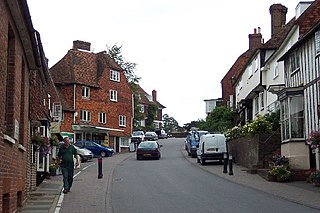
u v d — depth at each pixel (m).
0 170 10.01
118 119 62.66
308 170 24.41
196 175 28.38
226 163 29.86
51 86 41.06
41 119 23.11
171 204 16.66
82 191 20.69
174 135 95.69
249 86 44.34
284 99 27.09
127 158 46.62
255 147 29.94
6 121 12.16
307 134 25.45
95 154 49.56
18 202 14.62
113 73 62.78
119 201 17.62
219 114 61.09
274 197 18.36
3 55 10.29
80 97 57.47
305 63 26.16
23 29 12.44
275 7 44.12
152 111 95.75
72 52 60.31
